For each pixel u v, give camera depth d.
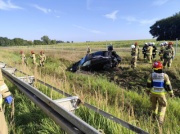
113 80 12.02
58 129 4.04
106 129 4.05
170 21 85.62
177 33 84.31
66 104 3.66
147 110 6.48
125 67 15.18
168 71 12.52
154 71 6.15
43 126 4.14
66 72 13.62
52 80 7.66
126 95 7.93
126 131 3.82
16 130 4.21
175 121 5.10
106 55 15.02
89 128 2.48
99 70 14.75
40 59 18.42
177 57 17.80
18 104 5.55
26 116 4.76
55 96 5.83
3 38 141.38
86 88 9.01
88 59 14.67
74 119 2.84
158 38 90.81
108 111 4.73
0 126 3.00
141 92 9.04
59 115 3.38
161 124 4.84
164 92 5.98
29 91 5.08
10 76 6.88
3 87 3.20
